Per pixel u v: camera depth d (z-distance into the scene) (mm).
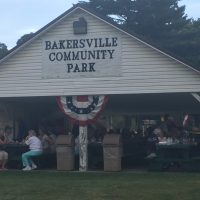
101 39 18766
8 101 23250
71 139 19250
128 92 18500
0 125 22797
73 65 19000
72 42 19000
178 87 18094
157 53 18281
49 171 18938
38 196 13398
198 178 16328
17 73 19375
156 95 19953
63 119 26844
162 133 20375
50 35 19188
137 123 30875
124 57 18578
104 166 18797
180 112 29609
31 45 19297
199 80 17922
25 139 21172
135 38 18391
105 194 13469
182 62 17953
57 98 19234
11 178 16844
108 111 30094
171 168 19234
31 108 25719
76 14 18953
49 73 19172
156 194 13352
